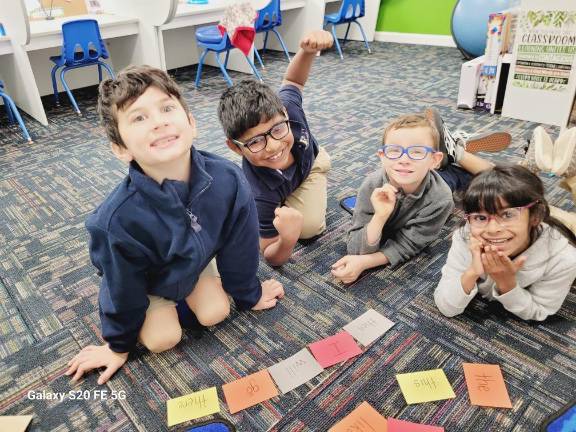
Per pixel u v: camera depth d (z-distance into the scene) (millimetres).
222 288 1324
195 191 1015
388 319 1284
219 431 996
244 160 1479
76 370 1163
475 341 1195
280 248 1456
